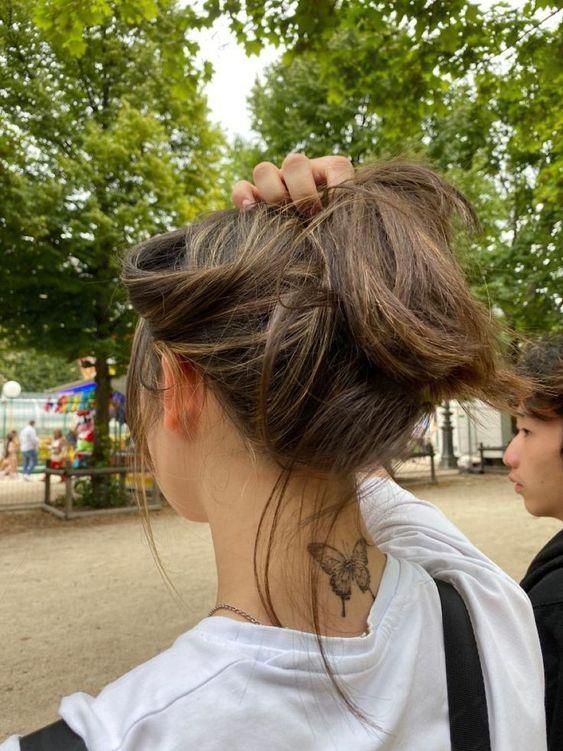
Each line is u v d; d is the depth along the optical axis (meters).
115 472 10.23
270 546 0.56
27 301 9.98
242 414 0.57
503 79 4.79
